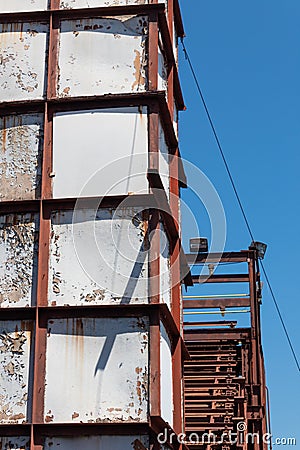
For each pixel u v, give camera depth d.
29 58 20.23
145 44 20.05
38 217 18.92
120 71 19.88
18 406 17.52
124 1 20.53
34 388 17.47
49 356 17.73
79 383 17.50
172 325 19.59
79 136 19.36
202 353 32.56
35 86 19.97
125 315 17.92
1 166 19.41
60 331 17.95
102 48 20.09
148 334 17.72
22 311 18.17
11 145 19.55
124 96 19.50
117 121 19.42
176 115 23.94
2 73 20.17
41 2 20.73
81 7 20.50
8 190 19.19
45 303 18.14
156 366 17.44
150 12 20.31
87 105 19.61
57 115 19.61
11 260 18.66
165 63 21.86
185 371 31.67
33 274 18.48
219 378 31.19
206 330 32.69
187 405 29.80
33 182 19.22
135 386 17.38
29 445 17.16
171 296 20.42
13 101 19.77
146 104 19.52
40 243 18.56
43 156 19.25
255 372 31.59
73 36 20.25
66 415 17.28
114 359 17.62
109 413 17.22
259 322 32.56
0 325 18.14
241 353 32.22
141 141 19.22
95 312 18.02
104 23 20.28
